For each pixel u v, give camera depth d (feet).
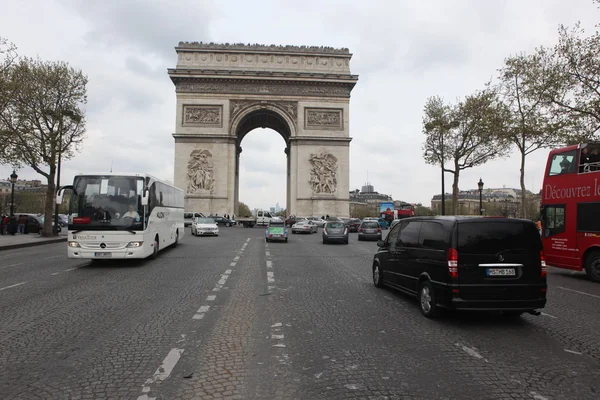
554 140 116.37
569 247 64.80
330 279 54.29
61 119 129.90
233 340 27.35
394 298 42.34
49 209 135.33
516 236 33.30
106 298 40.91
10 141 121.19
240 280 52.60
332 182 226.99
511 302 32.45
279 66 230.48
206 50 228.43
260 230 199.62
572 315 36.27
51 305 37.63
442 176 176.45
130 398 18.65
